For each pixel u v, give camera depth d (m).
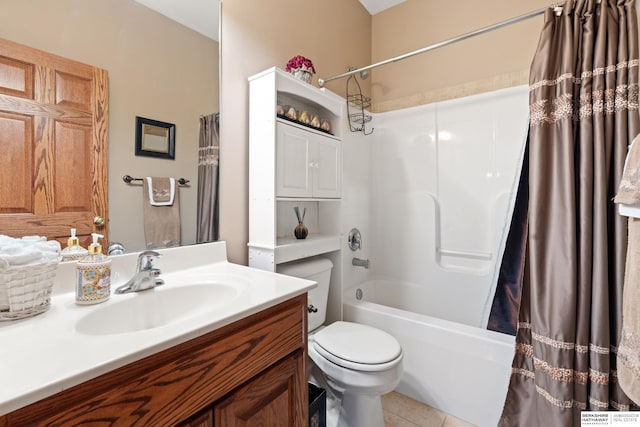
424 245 2.13
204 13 1.26
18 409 0.43
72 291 0.88
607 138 1.14
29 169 0.81
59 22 0.86
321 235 1.83
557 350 1.13
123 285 0.91
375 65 1.74
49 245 0.77
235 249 1.41
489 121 1.92
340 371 1.17
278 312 0.86
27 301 0.70
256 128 1.40
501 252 1.85
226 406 0.70
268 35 1.58
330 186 1.69
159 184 1.12
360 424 1.22
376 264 2.35
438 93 2.22
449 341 1.44
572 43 1.21
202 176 1.26
